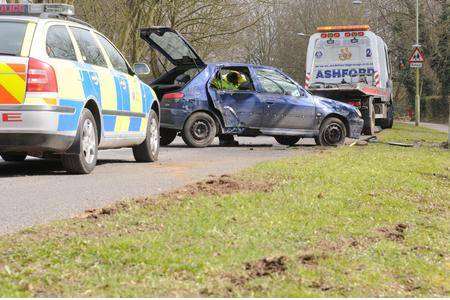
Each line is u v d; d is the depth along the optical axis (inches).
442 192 520.1
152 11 1667.1
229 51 2142.0
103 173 583.2
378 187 510.0
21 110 512.1
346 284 277.1
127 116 646.5
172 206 399.9
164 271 277.4
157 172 595.2
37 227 346.0
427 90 3878.0
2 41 526.6
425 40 3700.8
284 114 975.6
